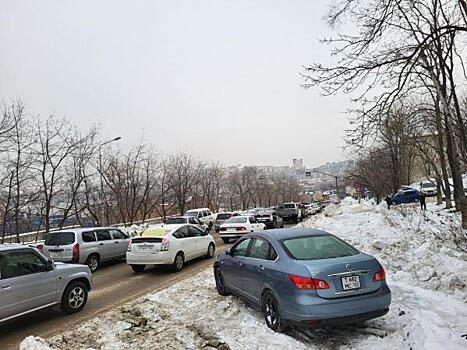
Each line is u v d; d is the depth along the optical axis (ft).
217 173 193.67
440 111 41.11
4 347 19.88
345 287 17.11
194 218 84.94
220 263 26.37
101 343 18.47
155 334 19.52
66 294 25.21
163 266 44.62
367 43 25.44
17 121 76.13
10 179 75.20
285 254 19.22
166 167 136.77
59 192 85.46
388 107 26.55
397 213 67.72
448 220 56.39
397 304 20.89
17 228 74.90
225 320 21.15
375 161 137.90
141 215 135.64
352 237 45.29
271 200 294.87
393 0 24.53
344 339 17.65
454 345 14.73
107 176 109.40
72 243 42.86
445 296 21.53
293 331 18.74
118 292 31.96
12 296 21.50
